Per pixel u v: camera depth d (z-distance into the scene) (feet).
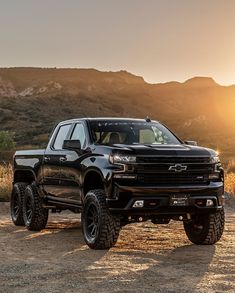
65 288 21.58
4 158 147.64
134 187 28.50
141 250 29.71
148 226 38.75
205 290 21.18
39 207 37.04
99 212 29.17
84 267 25.32
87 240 30.45
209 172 29.99
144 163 28.84
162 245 31.35
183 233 35.78
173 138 33.47
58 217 45.44
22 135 361.10
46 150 36.37
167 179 29.22
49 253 29.09
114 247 30.63
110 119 33.78
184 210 29.48
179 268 25.03
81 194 31.58
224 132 332.39
